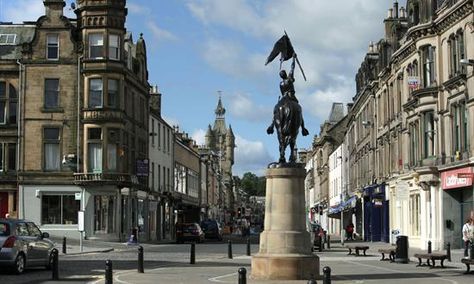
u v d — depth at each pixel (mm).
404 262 27234
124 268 24484
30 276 21125
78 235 48406
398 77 45125
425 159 37938
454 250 35594
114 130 48906
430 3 37906
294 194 19000
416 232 40969
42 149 48812
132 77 52938
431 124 37906
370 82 55938
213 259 30516
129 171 52125
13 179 48969
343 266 24781
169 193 67875
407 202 42906
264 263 18500
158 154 65125
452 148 35312
